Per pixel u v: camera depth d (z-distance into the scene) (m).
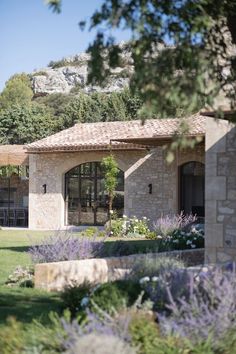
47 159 27.36
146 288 6.52
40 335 5.01
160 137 20.53
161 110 5.18
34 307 8.48
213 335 5.16
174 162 23.55
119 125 27.55
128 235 22.08
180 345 4.97
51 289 10.05
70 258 11.30
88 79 5.74
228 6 5.94
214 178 11.80
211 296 5.81
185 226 19.36
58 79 103.06
